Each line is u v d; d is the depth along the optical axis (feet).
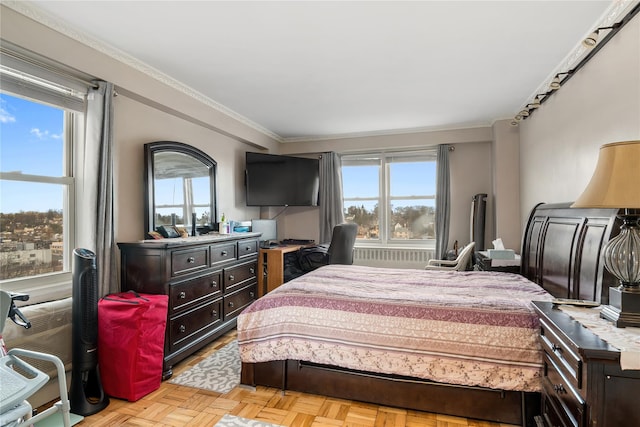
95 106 7.72
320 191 17.37
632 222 4.42
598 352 3.58
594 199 4.33
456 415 6.18
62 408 4.42
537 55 8.44
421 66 9.10
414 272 9.64
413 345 6.19
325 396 7.00
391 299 6.81
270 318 7.18
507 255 11.25
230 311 10.59
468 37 7.57
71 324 7.20
